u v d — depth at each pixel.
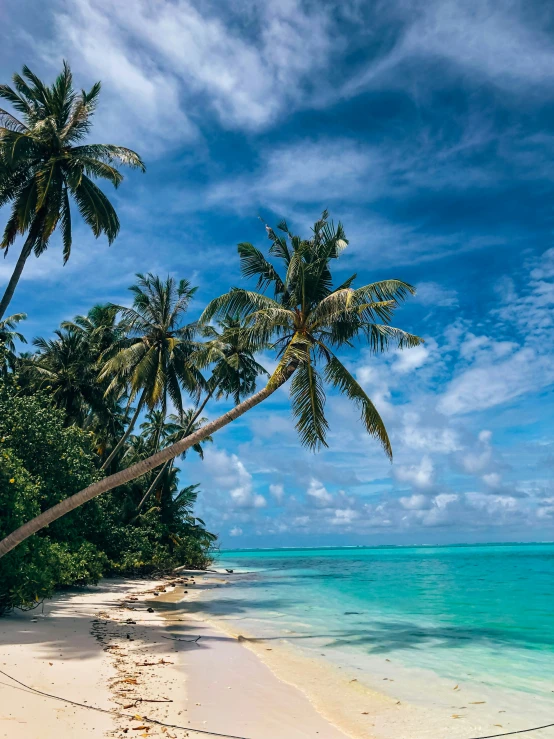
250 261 17.39
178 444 13.40
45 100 21.86
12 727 6.24
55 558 16.28
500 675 10.70
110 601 20.97
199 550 44.59
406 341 15.87
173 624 16.20
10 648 10.58
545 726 7.63
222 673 10.09
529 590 29.42
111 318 35.66
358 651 13.04
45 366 33.75
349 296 14.12
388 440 15.18
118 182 21.08
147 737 6.44
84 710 7.16
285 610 21.02
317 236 17.61
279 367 14.84
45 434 20.58
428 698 9.03
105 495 29.47
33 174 21.02
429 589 30.45
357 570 54.31
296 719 7.69
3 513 14.11
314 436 15.16
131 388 29.19
